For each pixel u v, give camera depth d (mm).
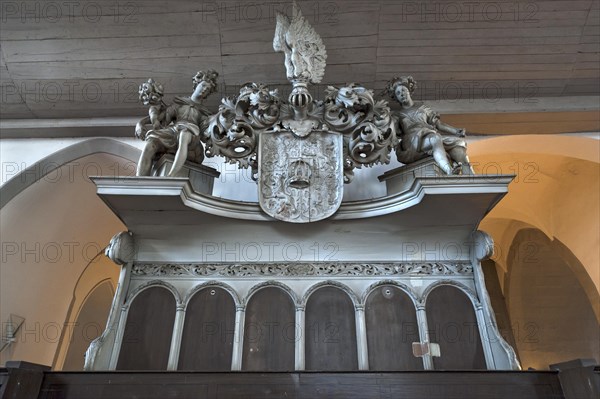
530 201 7531
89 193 5871
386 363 3395
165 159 3814
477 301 3639
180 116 3941
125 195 3318
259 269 3805
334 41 4754
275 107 3904
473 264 3811
